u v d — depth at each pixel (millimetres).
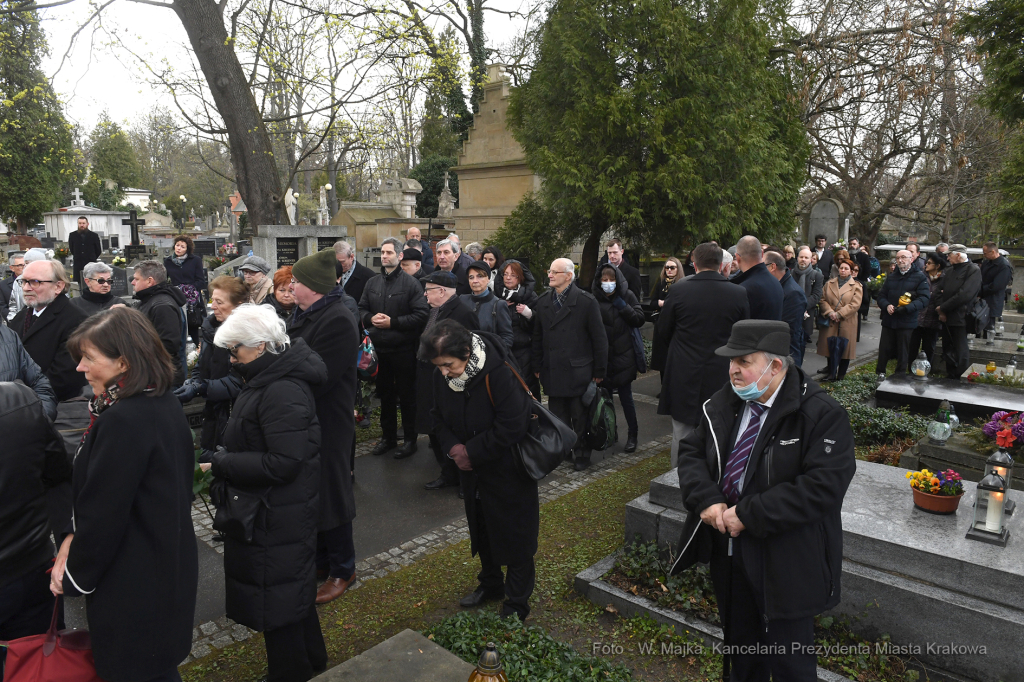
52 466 2787
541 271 13281
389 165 31406
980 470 5082
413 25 10875
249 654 3408
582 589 3910
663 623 3553
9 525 2648
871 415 6715
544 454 3332
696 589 3641
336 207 31109
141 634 2279
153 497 2295
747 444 2529
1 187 30328
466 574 4203
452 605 3854
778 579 2357
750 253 5199
